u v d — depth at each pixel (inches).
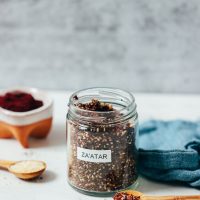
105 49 32.0
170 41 31.4
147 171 23.8
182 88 32.5
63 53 32.4
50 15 31.5
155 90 32.7
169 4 30.6
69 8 31.3
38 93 28.0
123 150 22.2
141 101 31.5
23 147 26.6
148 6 30.7
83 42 31.9
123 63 32.2
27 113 25.9
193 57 31.6
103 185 22.4
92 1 31.0
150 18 31.0
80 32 31.7
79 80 32.9
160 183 23.8
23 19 31.8
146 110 30.4
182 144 24.2
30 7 31.5
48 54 32.5
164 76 32.2
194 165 23.3
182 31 31.1
